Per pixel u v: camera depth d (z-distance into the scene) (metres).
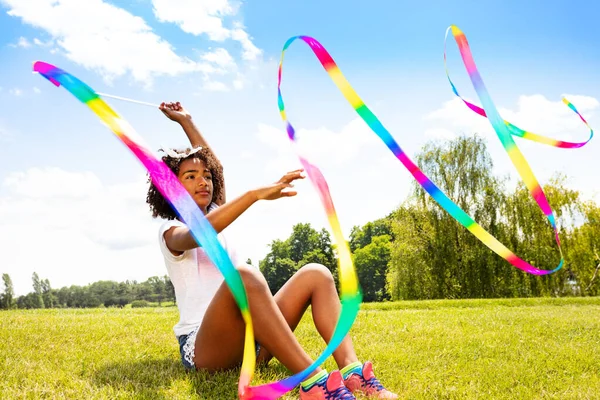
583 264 19.86
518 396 2.31
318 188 1.88
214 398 2.14
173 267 2.51
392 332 4.32
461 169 21.34
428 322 5.21
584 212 20.03
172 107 3.25
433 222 21.41
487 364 3.01
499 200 20.84
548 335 4.31
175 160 2.60
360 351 3.36
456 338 4.02
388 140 2.16
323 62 2.19
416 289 21.66
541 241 20.09
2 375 2.47
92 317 5.35
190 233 2.18
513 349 3.51
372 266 44.09
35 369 2.62
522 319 5.63
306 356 2.09
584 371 2.88
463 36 2.74
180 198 1.83
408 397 2.22
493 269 20.55
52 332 3.85
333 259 45.72
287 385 1.75
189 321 2.47
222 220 1.94
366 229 48.56
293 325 2.46
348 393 2.01
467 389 2.39
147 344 3.44
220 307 2.21
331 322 2.37
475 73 2.68
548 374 2.77
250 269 2.17
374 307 9.88
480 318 5.76
